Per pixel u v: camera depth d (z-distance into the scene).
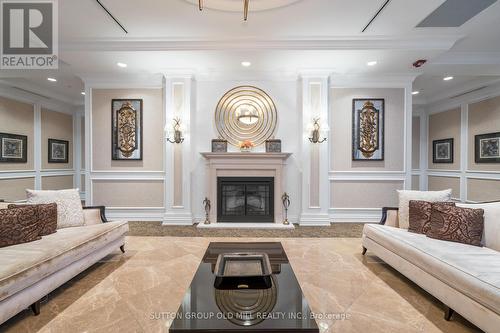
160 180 4.74
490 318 1.51
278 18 3.17
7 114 5.14
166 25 3.34
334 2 2.85
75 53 3.77
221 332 1.22
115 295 2.16
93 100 4.71
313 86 4.45
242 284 1.70
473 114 5.45
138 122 4.71
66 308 1.97
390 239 2.54
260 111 4.65
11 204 2.54
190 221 4.49
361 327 1.76
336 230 4.17
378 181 4.65
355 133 4.64
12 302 1.66
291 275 1.83
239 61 4.12
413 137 6.93
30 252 1.98
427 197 2.86
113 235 2.84
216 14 3.09
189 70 4.43
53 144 6.21
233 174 4.51
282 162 4.48
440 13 3.05
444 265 1.87
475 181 5.41
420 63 4.08
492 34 3.51
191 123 4.52
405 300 2.11
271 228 4.26
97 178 4.73
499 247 2.15
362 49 3.66
